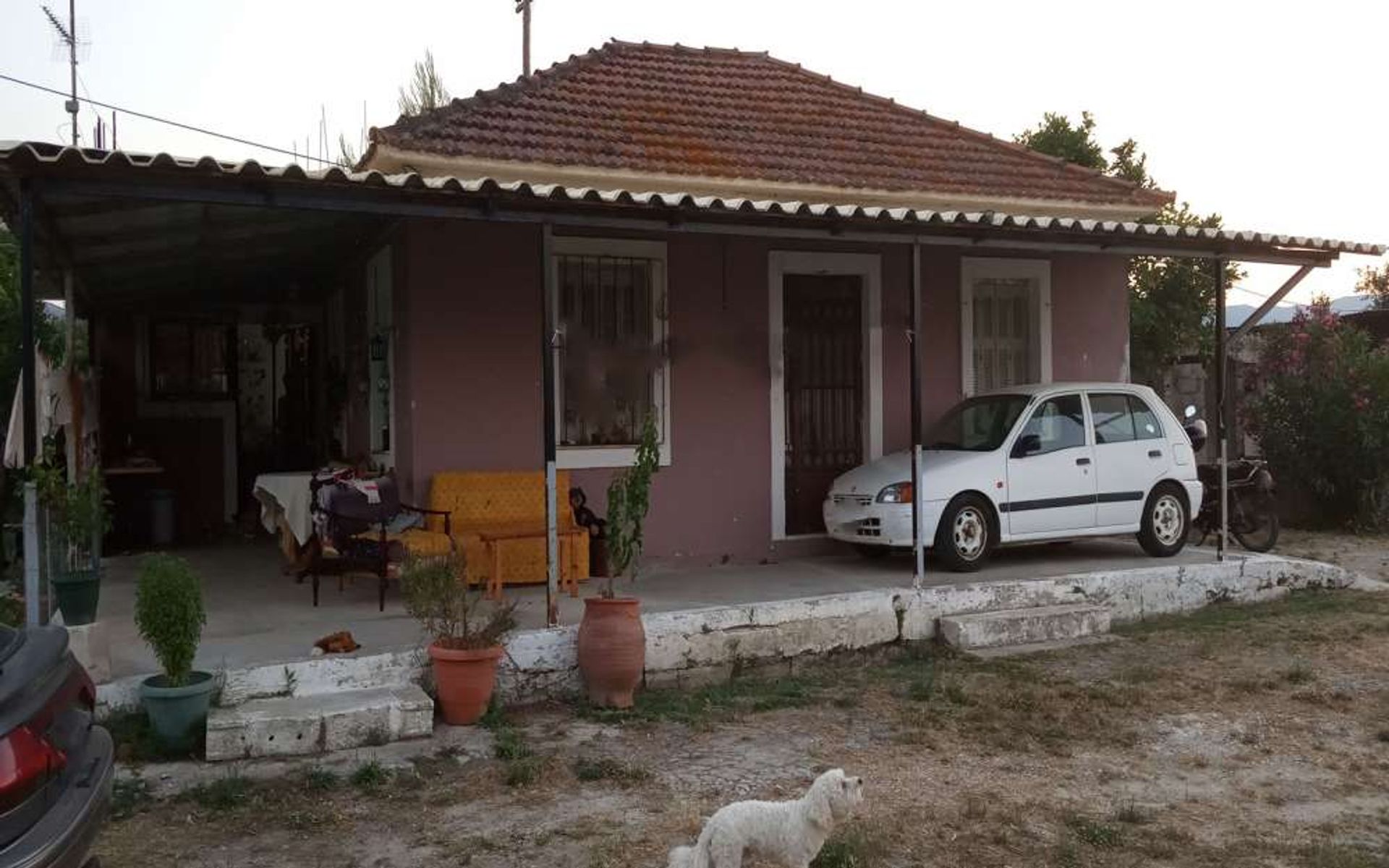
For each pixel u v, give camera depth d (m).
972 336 12.04
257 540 13.12
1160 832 5.37
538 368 10.05
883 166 12.57
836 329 11.59
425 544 8.52
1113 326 12.79
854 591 9.18
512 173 10.48
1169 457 11.07
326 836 5.34
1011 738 6.84
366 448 11.45
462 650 6.94
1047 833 5.37
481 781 6.05
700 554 10.74
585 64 13.09
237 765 6.18
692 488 10.72
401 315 9.79
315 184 6.78
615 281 10.43
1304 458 15.76
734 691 7.90
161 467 12.77
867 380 11.55
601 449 10.30
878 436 11.57
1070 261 12.52
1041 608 9.50
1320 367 15.76
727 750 6.64
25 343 6.41
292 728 6.37
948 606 9.17
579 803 5.75
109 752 4.11
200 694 6.30
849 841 5.13
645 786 6.00
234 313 13.94
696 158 11.45
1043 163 14.02
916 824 5.46
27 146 5.98
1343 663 8.55
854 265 11.40
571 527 9.34
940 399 11.88
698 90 13.35
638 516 7.56
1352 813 5.66
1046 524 10.43
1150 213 13.37
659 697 7.71
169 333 13.66
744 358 10.93
